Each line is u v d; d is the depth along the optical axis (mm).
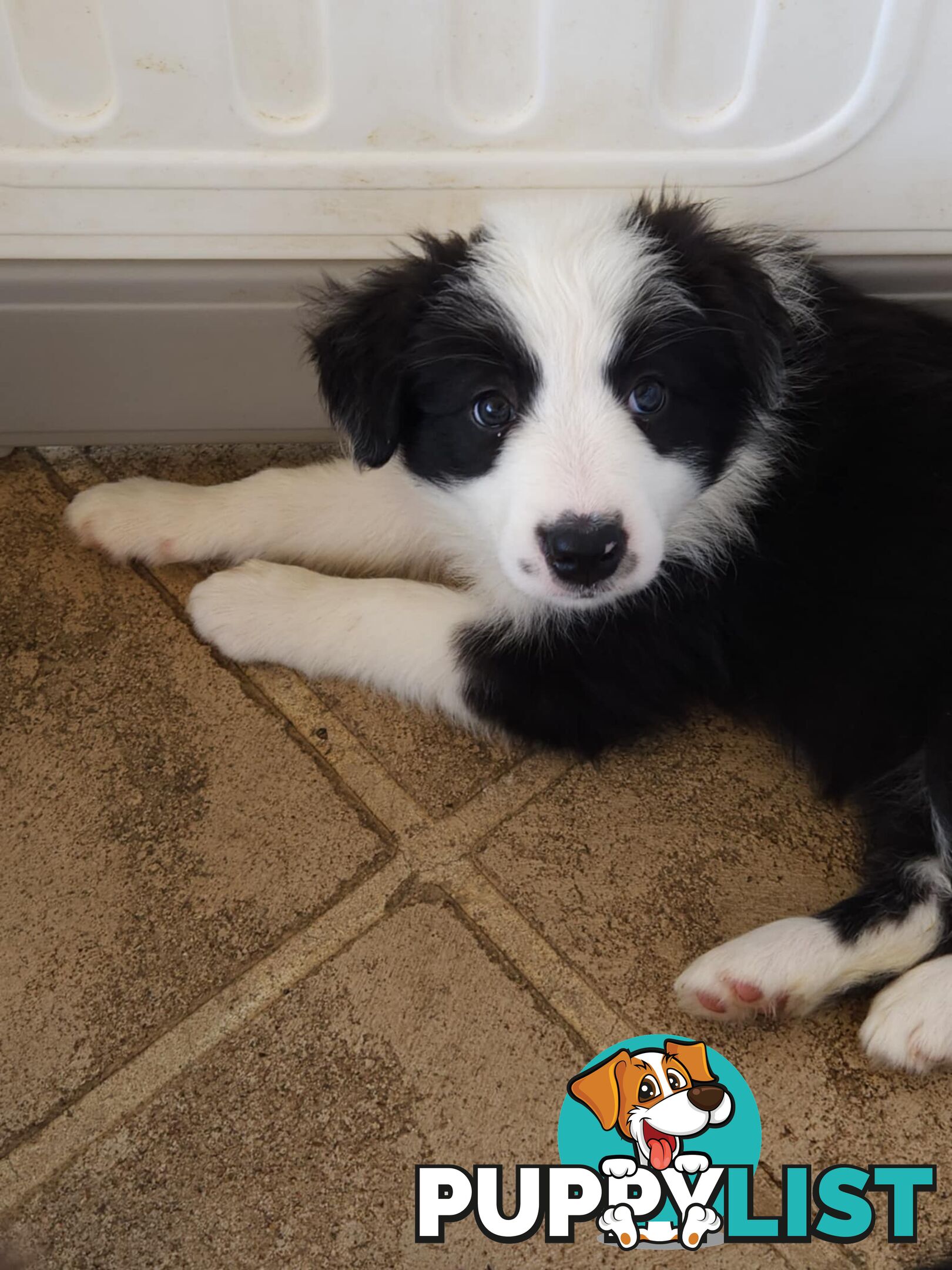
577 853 360
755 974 318
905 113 338
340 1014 326
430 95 326
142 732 381
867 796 360
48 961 333
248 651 392
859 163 349
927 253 381
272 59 316
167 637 404
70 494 442
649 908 349
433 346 315
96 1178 300
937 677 337
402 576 438
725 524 354
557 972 335
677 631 365
